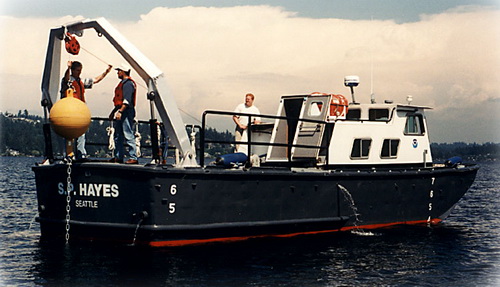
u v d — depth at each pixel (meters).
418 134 14.60
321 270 9.59
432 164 15.39
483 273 9.77
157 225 10.19
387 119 14.01
